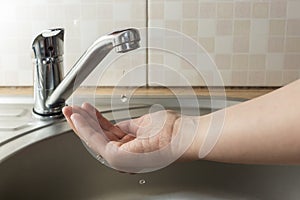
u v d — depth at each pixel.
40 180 0.74
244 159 0.55
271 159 0.53
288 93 0.53
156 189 0.81
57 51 0.75
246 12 0.85
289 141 0.51
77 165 0.78
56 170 0.76
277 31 0.86
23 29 0.87
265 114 0.53
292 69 0.88
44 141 0.73
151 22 0.86
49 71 0.75
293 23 0.86
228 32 0.86
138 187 0.81
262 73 0.88
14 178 0.70
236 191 0.80
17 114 0.80
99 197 0.80
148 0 0.85
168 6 0.85
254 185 0.79
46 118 0.78
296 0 0.85
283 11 0.85
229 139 0.55
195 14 0.85
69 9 0.86
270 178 0.78
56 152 0.75
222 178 0.80
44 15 0.86
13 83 0.89
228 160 0.56
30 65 0.88
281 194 0.78
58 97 0.75
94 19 0.86
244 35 0.86
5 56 0.88
